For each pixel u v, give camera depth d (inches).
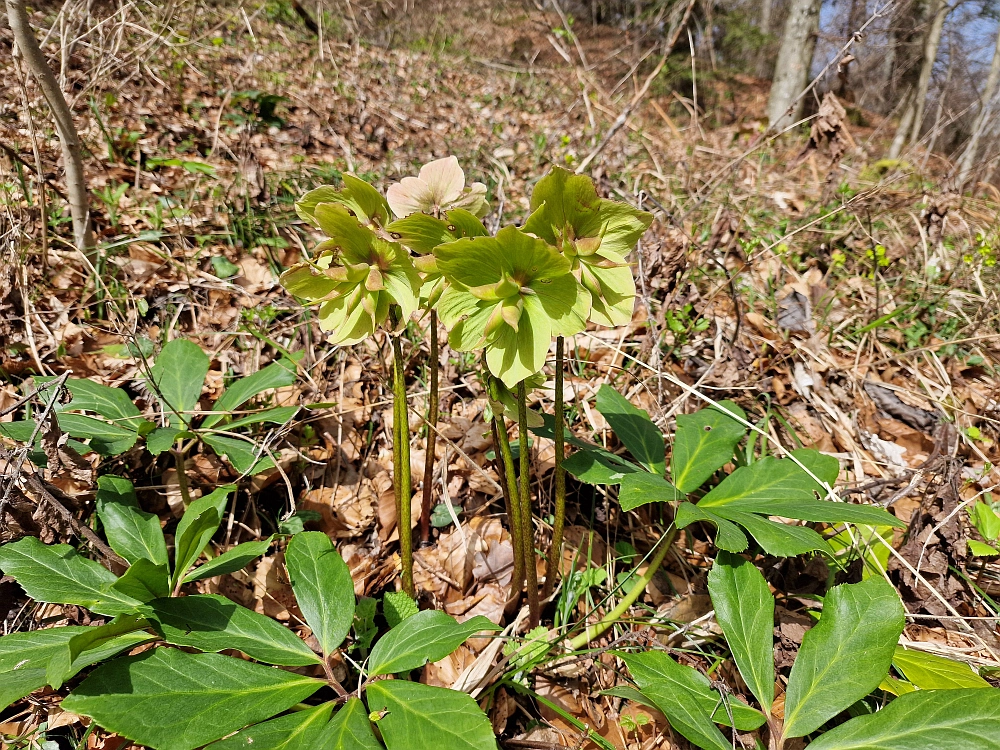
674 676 13.5
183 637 12.3
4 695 11.0
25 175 27.9
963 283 34.7
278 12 78.7
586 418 23.4
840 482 22.7
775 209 43.0
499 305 12.8
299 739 11.3
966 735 11.4
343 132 47.5
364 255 13.7
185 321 25.5
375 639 16.6
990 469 22.6
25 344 21.7
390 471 21.5
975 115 83.4
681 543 20.2
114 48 31.1
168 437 16.1
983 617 17.9
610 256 13.2
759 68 137.3
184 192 32.6
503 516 20.2
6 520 14.6
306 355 24.0
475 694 15.2
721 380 25.6
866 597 13.2
